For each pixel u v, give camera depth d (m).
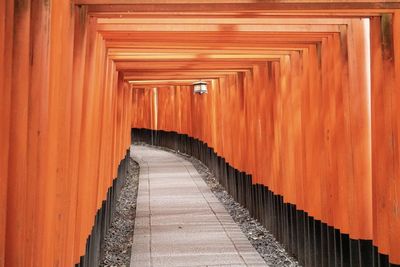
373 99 4.92
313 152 6.60
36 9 2.80
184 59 7.93
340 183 5.68
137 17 4.75
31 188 2.76
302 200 7.18
